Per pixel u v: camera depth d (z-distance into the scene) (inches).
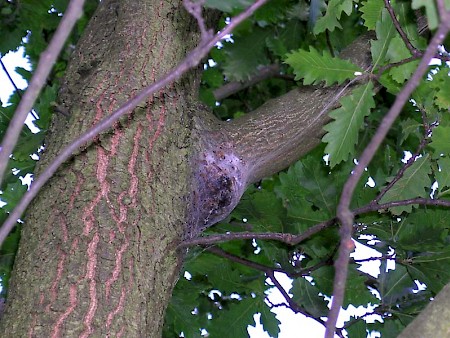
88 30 111.7
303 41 187.6
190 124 102.0
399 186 118.0
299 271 132.2
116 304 81.3
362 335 139.0
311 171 133.3
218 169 102.5
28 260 84.4
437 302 62.3
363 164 46.4
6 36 171.2
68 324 78.2
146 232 88.2
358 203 131.6
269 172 114.2
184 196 96.2
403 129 125.9
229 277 148.4
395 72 103.3
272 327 141.6
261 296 143.1
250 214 133.5
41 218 87.7
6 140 44.3
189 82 106.7
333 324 47.5
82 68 103.9
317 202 132.7
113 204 87.7
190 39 108.4
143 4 107.7
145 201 90.0
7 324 79.7
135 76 98.9
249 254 170.9
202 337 142.0
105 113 94.7
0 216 117.3
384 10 99.0
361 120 99.0
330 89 113.1
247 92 227.5
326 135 97.5
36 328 78.0
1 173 44.1
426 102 111.1
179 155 97.7
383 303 134.1
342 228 47.4
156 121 96.6
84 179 89.2
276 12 176.6
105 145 91.7
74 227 85.4
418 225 130.5
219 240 95.4
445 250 126.5
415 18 106.3
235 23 52.6
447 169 116.2
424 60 47.5
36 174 91.7
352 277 133.5
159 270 88.4
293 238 100.5
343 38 188.9
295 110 112.2
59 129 96.7
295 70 98.0
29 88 44.8
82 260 83.0
